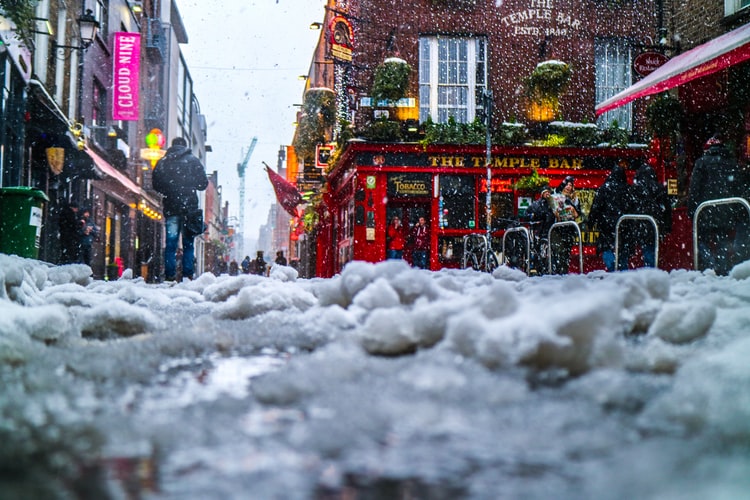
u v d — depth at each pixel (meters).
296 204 29.47
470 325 1.78
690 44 15.13
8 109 11.50
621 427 1.25
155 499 0.90
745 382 1.47
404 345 2.04
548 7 18.31
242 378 1.85
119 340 2.69
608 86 18.53
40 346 2.31
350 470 1.03
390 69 17.08
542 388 1.55
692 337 2.13
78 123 17.19
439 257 17.39
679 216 14.47
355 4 18.48
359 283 3.08
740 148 13.18
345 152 17.98
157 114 36.69
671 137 14.93
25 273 4.18
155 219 36.94
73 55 18.20
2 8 9.19
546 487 0.94
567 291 2.48
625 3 18.44
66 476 1.00
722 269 9.11
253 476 1.00
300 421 1.31
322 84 29.67
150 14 38.38
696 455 1.05
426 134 17.19
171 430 1.23
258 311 3.58
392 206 18.03
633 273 2.83
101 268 23.55
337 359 1.85
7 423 1.27
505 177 17.59
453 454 1.11
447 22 18.14
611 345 1.66
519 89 18.17
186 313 4.24
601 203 10.02
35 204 8.41
